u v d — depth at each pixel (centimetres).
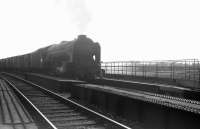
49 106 1442
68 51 2555
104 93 1363
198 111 809
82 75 2494
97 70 2570
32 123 980
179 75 2005
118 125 925
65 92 2105
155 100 1045
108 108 1322
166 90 1653
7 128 889
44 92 2053
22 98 1644
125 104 1168
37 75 3088
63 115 1192
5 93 1836
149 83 1922
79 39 2536
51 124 945
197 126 783
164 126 925
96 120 1081
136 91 1588
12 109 1224
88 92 1572
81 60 2505
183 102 1063
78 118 1134
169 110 905
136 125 1023
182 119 845
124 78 2459
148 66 2345
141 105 1059
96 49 2577
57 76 2778
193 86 1664
